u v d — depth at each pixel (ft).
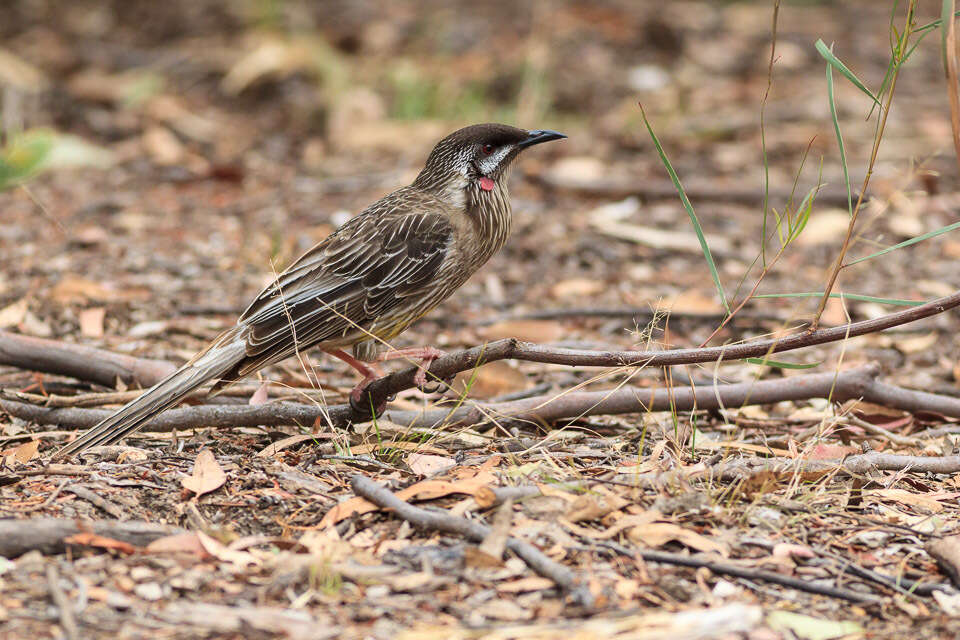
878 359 41.39
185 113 70.13
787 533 25.27
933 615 22.25
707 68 76.84
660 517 25.27
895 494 27.68
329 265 32.17
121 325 42.57
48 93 70.18
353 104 70.33
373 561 23.52
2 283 46.09
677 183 28.91
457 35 80.18
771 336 42.70
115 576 22.74
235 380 30.50
